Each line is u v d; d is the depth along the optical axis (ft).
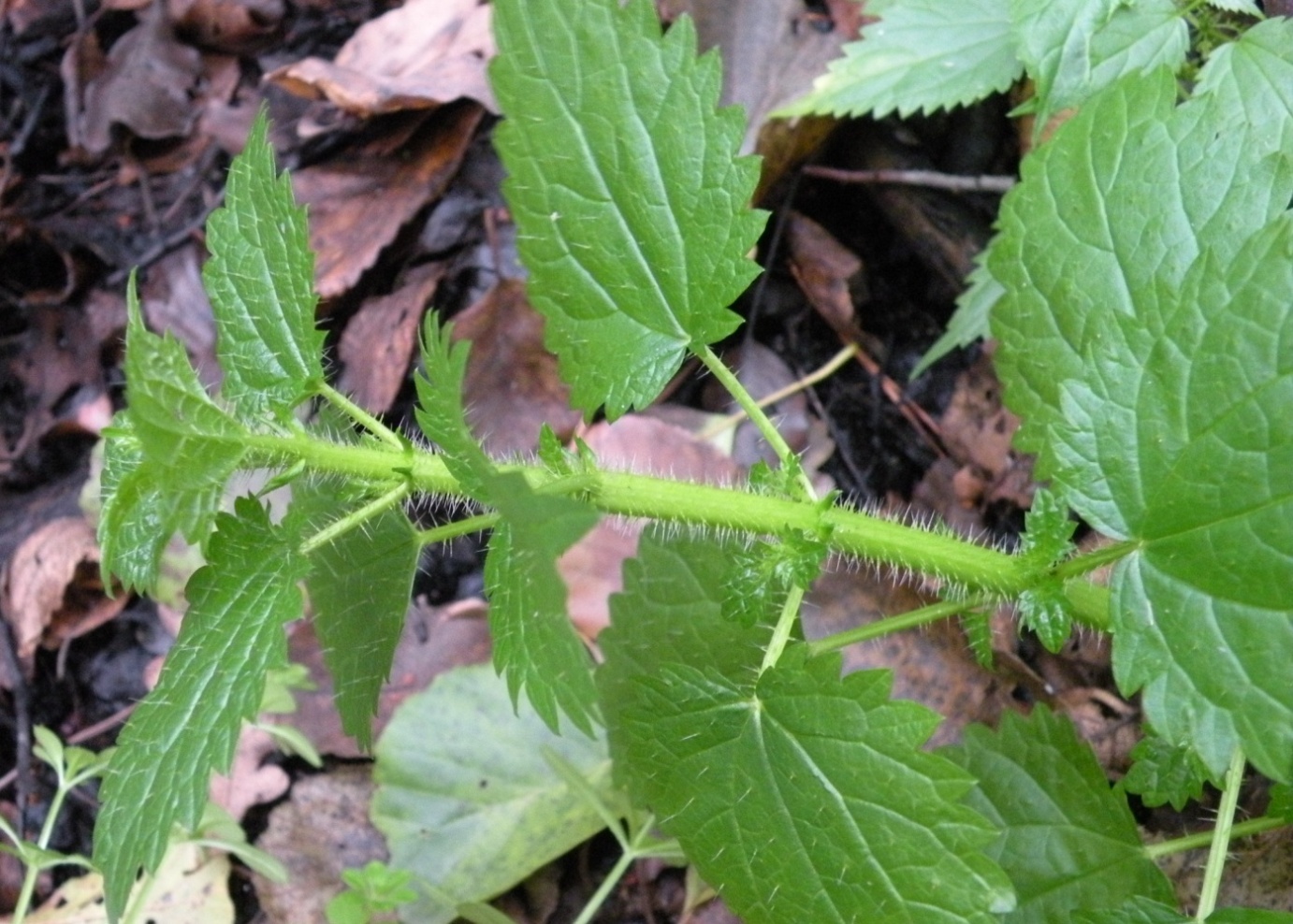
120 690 1.31
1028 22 0.93
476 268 1.34
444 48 1.40
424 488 0.71
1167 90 0.78
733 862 0.72
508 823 1.13
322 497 0.77
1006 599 0.74
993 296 1.13
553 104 0.74
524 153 0.75
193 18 1.55
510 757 1.15
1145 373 0.65
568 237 0.76
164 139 1.55
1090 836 0.84
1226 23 1.01
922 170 1.30
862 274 1.33
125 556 0.72
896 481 1.26
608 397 0.78
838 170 1.33
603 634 0.98
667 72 0.73
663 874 1.14
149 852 0.67
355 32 1.55
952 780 0.66
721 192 0.74
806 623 1.12
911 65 1.14
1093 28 0.92
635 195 0.75
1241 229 0.75
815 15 1.30
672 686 0.72
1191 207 0.77
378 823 1.15
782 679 0.69
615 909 1.14
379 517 0.75
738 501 0.72
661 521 0.79
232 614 0.68
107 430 0.69
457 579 1.27
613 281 0.77
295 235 0.71
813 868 0.70
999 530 1.21
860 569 1.13
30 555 1.32
